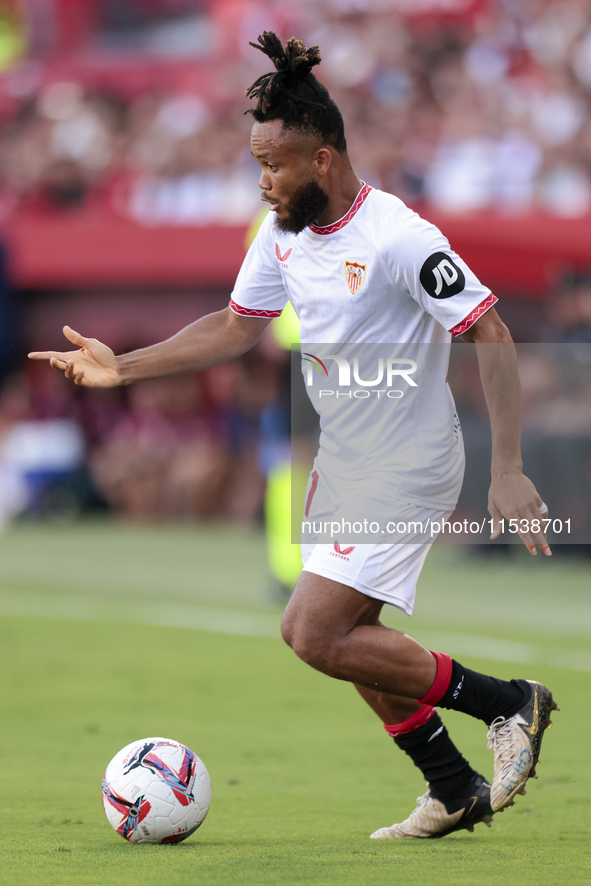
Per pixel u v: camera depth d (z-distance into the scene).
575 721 20.14
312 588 11.62
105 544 52.91
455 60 63.59
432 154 59.06
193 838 11.98
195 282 58.50
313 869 10.16
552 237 49.59
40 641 29.66
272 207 11.88
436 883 9.58
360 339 12.11
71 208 69.50
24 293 62.66
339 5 68.31
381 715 12.40
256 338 13.77
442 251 11.49
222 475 60.97
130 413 67.06
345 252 11.88
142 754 11.73
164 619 33.62
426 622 33.00
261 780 15.55
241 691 23.14
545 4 63.19
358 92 63.38
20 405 65.38
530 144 57.28
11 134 75.62
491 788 11.81
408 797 14.49
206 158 64.75
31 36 81.94
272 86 11.46
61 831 12.27
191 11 81.38
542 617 33.88
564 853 11.25
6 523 60.59
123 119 73.62
